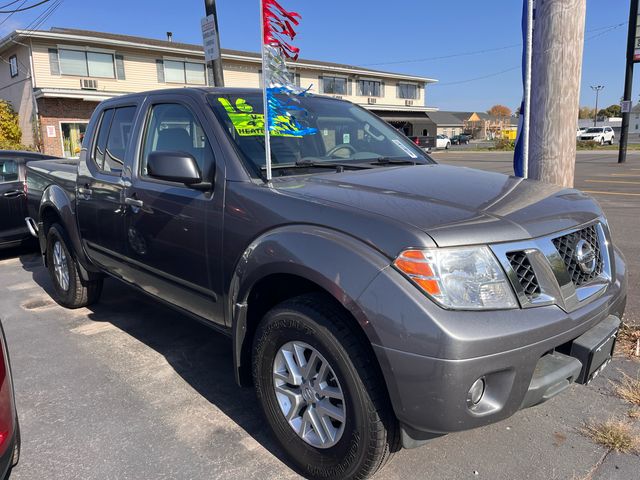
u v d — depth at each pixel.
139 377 3.69
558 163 4.10
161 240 3.38
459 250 2.10
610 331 2.44
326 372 2.41
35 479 2.61
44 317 4.94
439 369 1.99
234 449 2.84
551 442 2.84
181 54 28.41
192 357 4.01
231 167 2.93
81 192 4.41
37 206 5.38
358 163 3.40
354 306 2.16
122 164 3.92
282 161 3.13
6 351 2.17
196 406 3.29
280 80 2.99
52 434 2.99
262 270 2.55
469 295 2.06
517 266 2.19
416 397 2.06
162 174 2.91
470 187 2.76
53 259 5.21
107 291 5.73
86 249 4.52
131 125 3.91
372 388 2.21
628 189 12.95
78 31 28.20
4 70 27.11
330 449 2.41
